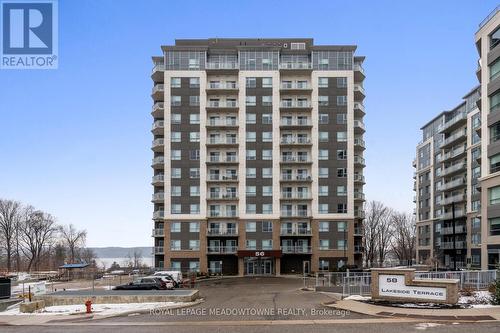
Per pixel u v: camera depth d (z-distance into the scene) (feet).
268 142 253.85
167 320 63.52
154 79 266.57
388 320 58.49
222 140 253.65
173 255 247.09
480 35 143.64
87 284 172.04
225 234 248.11
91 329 57.11
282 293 119.44
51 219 377.30
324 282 154.81
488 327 52.06
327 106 255.50
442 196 308.19
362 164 261.24
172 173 252.21
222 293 125.49
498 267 79.51
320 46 257.75
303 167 253.85
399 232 402.52
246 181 252.01
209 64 257.55
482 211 140.56
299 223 251.39
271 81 256.73
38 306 82.38
